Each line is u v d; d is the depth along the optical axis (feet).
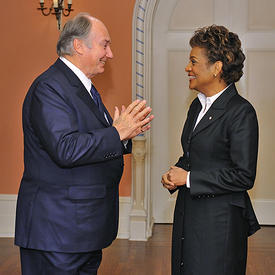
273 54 16.10
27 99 7.09
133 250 14.17
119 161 7.30
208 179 6.88
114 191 7.37
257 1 16.01
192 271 7.06
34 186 6.93
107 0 15.38
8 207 15.80
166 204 16.66
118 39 15.44
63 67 7.07
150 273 12.31
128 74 15.53
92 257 7.63
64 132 6.47
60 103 6.67
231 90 7.18
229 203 6.98
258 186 16.42
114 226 7.42
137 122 6.81
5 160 15.87
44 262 6.99
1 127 15.80
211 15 16.11
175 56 16.31
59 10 14.49
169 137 16.48
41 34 15.52
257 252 13.91
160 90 16.37
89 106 7.01
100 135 6.55
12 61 15.64
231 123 6.89
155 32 16.26
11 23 15.55
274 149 16.26
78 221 6.81
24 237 6.89
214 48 6.98
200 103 7.61
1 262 13.08
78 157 6.41
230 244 6.96
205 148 7.08
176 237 7.40
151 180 16.51
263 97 16.21
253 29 16.07
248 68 16.19
